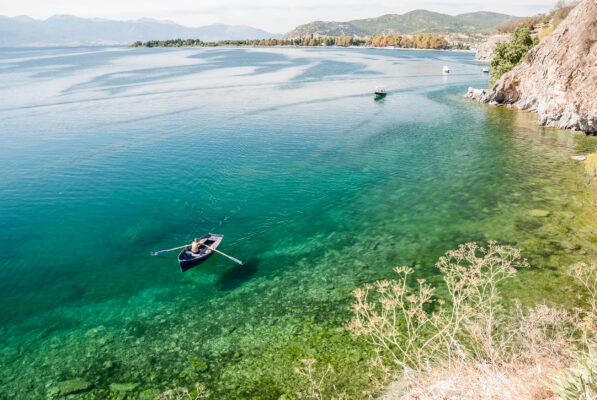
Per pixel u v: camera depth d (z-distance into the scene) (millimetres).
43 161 39594
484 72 121875
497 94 63594
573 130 44875
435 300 17281
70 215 28172
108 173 36125
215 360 14797
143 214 28094
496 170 33562
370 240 23359
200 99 74062
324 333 15859
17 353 15594
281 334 15969
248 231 25250
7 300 19078
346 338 15438
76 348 15766
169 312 17781
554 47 51812
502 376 9164
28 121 56500
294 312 17312
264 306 17859
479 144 41719
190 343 15758
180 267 21453
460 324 15148
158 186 33000
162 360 14930
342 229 24906
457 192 29500
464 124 51406
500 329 14266
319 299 18141
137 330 16688
